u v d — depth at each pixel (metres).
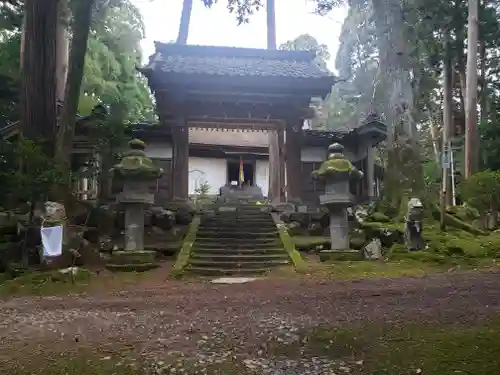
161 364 4.38
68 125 14.82
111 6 24.12
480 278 10.05
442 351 4.54
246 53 21.89
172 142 19.92
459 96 31.44
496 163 24.92
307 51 22.14
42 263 12.05
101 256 13.85
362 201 20.98
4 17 19.70
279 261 13.18
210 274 12.23
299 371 4.10
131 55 34.69
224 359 4.52
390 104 19.23
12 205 14.59
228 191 28.03
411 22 21.34
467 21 22.72
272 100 19.50
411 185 18.17
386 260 13.30
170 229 16.81
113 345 5.13
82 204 16.75
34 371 4.24
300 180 19.38
